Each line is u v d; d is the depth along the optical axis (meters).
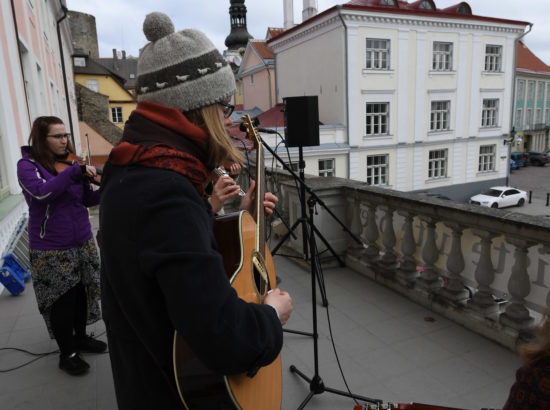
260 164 1.73
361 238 3.99
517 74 38.12
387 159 20.09
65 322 2.44
